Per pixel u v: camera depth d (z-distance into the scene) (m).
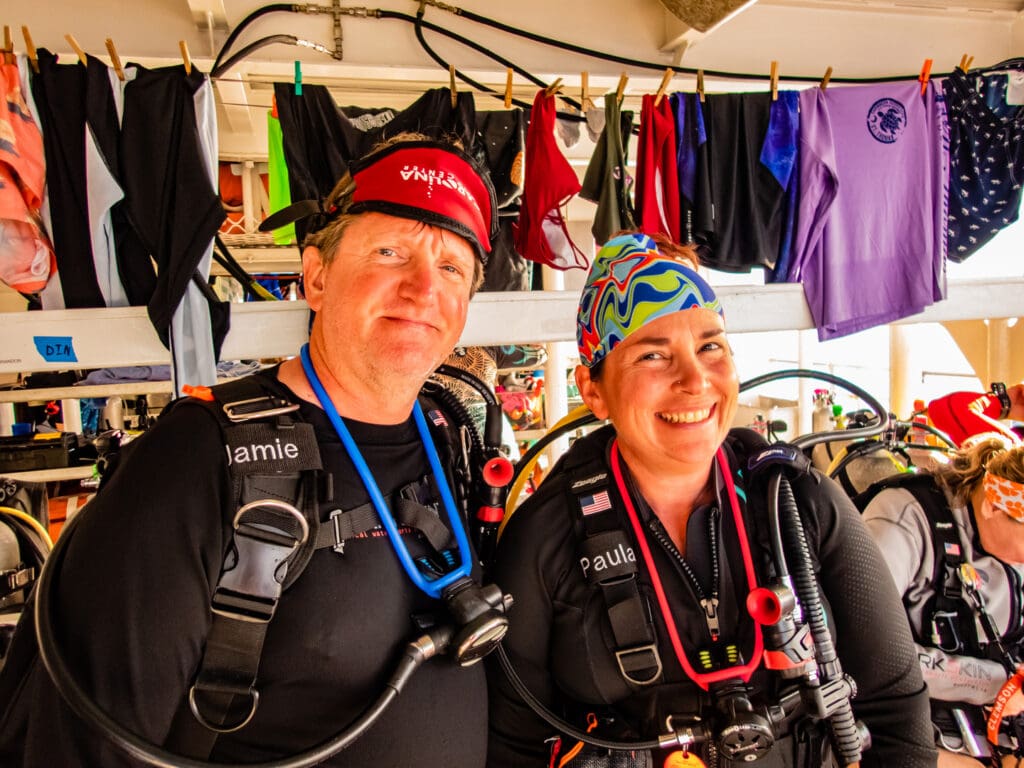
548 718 0.84
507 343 1.79
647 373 0.85
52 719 0.58
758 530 0.87
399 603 0.74
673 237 1.87
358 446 0.79
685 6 1.80
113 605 0.58
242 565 0.64
